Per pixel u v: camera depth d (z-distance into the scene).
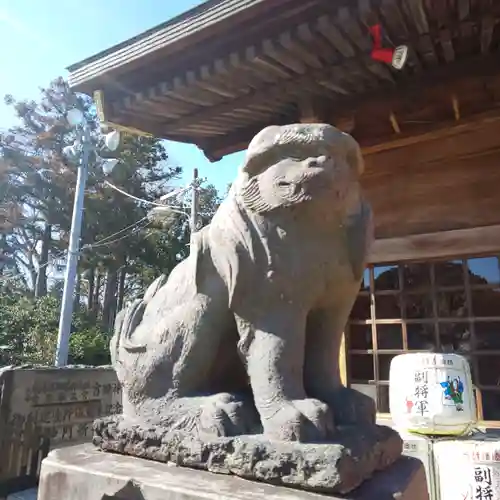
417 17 2.21
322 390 1.34
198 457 1.20
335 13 2.22
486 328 3.09
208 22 2.43
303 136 1.19
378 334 3.41
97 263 16.70
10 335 10.29
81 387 2.98
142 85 2.97
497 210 3.12
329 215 1.24
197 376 1.41
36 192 16.94
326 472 1.02
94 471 1.23
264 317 1.27
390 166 3.50
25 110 17.75
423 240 3.29
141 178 18.17
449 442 2.16
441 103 3.01
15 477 2.55
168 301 1.53
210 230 1.41
